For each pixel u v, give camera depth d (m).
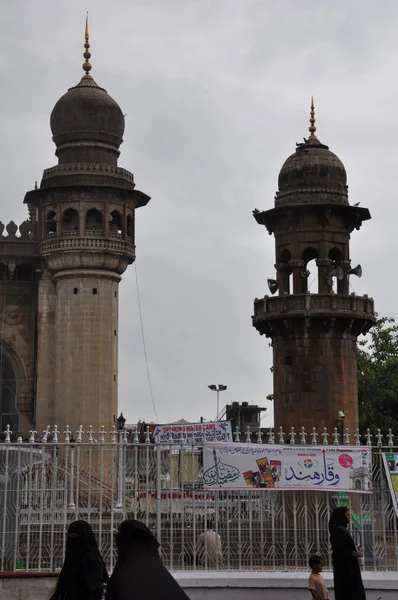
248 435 23.88
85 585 14.95
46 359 62.69
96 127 62.62
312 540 24.52
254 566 23.06
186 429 28.64
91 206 61.31
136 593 10.84
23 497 23.14
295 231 40.66
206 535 22.97
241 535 23.67
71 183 61.19
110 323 61.34
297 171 40.75
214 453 23.34
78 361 60.41
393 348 63.94
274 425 40.16
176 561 23.56
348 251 40.94
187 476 23.52
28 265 63.91
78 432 23.55
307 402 39.34
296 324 39.78
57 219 61.50
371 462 23.64
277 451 23.48
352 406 39.84
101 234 61.09
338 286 41.09
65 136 62.75
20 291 63.97
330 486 23.38
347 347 40.09
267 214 41.28
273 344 40.72
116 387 61.38
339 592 18.31
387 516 23.59
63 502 22.61
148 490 22.73
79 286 61.19
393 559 23.52
